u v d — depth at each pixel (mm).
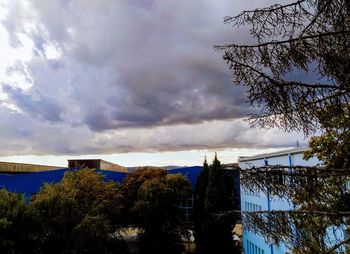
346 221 8148
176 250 39562
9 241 22547
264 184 6195
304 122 5551
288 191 6258
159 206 38375
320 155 9953
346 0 4609
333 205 7559
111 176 55375
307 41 4949
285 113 5512
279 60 5094
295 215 6531
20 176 50812
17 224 23953
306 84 5227
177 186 40156
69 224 26969
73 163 53719
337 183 7430
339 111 5379
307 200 6984
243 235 34188
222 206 36719
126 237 46844
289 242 6766
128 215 40781
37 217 25172
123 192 41344
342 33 4824
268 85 5270
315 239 7430
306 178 6211
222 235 35125
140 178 41656
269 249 24203
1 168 53000
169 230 39500
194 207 41250
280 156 23719
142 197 38938
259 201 29031
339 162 9141
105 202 32250
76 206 27531
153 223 38875
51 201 26672
